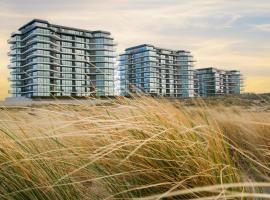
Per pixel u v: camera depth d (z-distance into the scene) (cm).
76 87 11512
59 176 224
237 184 179
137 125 273
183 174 234
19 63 11588
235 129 542
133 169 238
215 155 254
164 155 245
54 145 266
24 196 211
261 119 579
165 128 266
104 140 278
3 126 275
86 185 239
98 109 331
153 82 14425
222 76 18400
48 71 10712
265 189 262
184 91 15775
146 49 14438
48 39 10794
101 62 11625
